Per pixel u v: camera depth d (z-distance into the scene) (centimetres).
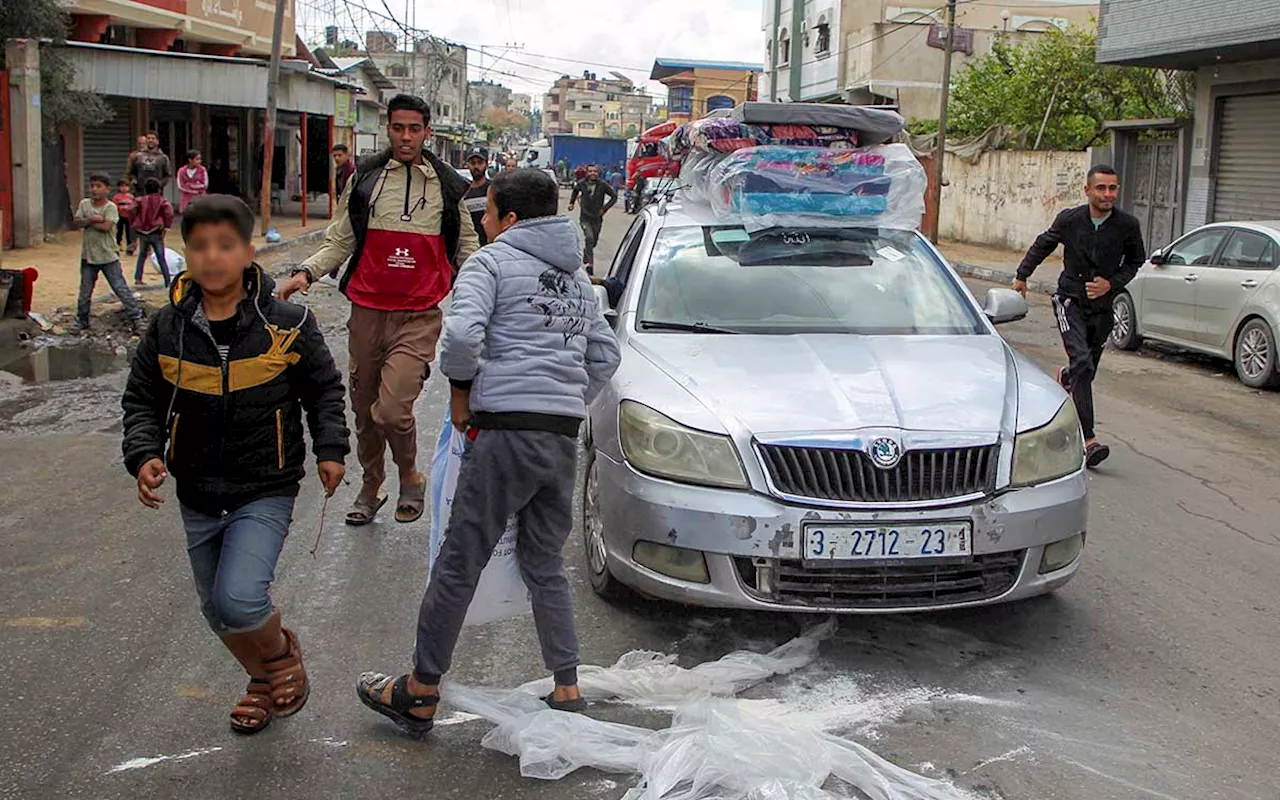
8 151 1706
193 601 480
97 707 386
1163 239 2039
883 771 347
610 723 371
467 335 346
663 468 424
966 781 347
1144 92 2559
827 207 589
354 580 505
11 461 695
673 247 580
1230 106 1811
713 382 452
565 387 365
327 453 350
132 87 1998
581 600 484
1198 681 421
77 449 726
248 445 343
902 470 413
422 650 362
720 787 336
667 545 420
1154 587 520
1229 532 608
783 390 446
